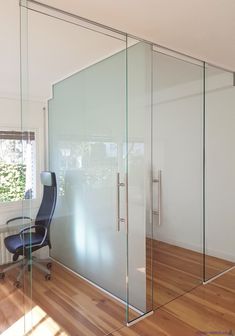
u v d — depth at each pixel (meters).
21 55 2.42
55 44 2.28
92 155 2.69
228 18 1.87
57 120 2.70
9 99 2.71
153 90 2.59
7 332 2.09
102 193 2.63
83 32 2.10
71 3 1.69
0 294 2.53
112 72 2.53
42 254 2.60
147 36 2.17
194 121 3.06
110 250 2.56
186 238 2.91
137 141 2.50
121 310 2.32
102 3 1.68
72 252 2.61
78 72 2.64
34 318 2.21
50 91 2.61
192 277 2.89
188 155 3.00
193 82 2.97
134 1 1.66
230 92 3.33
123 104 2.47
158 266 2.63
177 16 1.84
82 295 2.41
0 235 2.80
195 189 3.09
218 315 2.31
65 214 2.70
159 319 2.26
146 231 2.57
